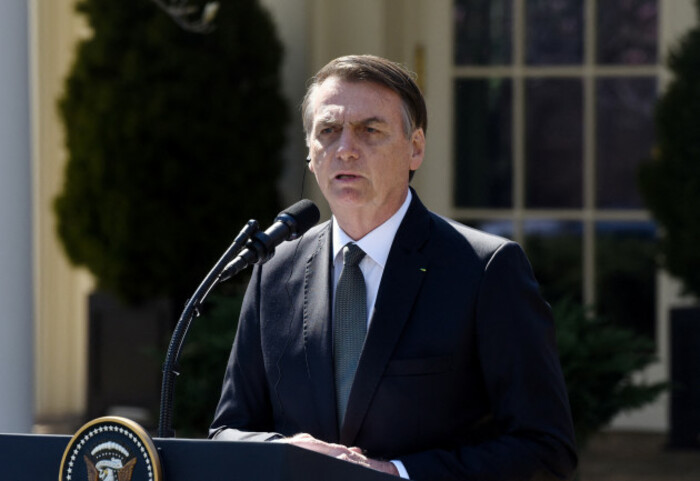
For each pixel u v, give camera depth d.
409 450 6.40
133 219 17.53
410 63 19.34
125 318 18.09
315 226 7.17
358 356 6.59
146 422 18.14
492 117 19.39
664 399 19.17
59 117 18.09
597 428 12.77
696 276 17.45
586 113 19.23
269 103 17.61
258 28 17.56
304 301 6.84
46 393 20.75
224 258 6.29
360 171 6.42
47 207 20.64
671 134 17.45
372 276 6.72
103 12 17.67
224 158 17.44
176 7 17.34
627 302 19.14
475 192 19.47
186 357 13.17
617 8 19.16
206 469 5.03
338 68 6.55
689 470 16.67
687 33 17.47
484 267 6.49
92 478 5.16
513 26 19.31
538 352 6.43
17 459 5.34
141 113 17.42
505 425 6.41
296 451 4.95
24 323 12.00
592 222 19.25
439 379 6.40
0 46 11.86
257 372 6.96
